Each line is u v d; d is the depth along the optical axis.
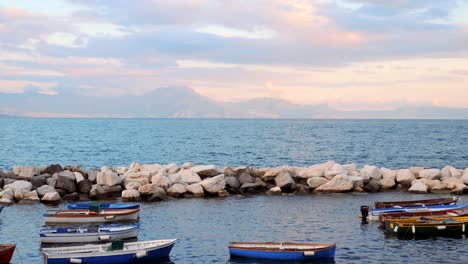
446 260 26.64
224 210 39.81
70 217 35.31
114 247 27.05
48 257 25.50
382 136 159.75
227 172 49.97
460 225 31.92
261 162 81.88
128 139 141.25
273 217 37.28
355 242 30.31
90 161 83.94
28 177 48.12
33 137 146.88
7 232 33.03
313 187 48.06
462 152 97.25
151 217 37.38
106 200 44.00
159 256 27.36
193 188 45.81
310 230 33.38
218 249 29.12
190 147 111.38
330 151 100.62
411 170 52.16
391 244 29.80
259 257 27.03
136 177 47.22
